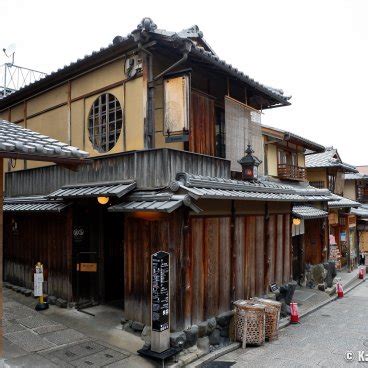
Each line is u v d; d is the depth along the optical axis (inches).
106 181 404.8
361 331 445.7
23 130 280.8
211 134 447.5
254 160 450.0
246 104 509.4
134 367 298.2
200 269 370.3
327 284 692.7
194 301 360.5
